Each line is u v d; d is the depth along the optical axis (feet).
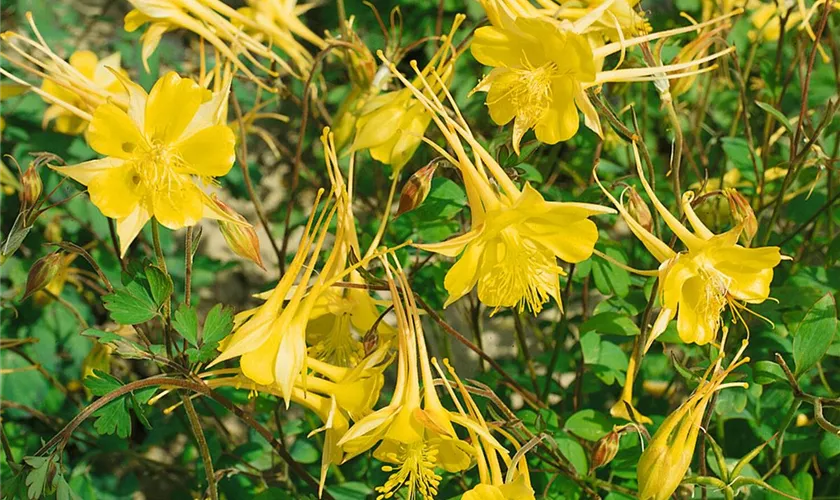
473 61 2.65
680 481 1.61
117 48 2.61
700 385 1.57
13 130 2.41
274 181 3.04
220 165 1.58
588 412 1.86
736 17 2.41
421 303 1.83
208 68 2.62
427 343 2.13
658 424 1.97
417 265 2.01
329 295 1.70
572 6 1.72
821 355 1.69
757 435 2.09
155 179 1.56
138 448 2.43
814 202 2.17
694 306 1.62
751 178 2.19
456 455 1.61
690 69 1.95
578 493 1.84
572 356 2.21
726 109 2.48
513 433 1.82
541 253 1.62
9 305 2.23
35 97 2.46
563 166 2.32
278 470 2.14
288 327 1.56
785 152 2.37
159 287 1.62
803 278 2.00
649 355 2.22
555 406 2.17
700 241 1.59
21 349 2.36
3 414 2.33
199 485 2.10
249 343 1.55
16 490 1.56
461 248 1.57
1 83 2.24
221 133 1.57
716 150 2.51
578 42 1.60
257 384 1.64
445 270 2.02
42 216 2.41
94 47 2.68
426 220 1.88
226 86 1.60
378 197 2.37
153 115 1.57
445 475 1.89
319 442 2.22
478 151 1.60
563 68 1.65
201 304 2.91
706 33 1.94
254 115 2.25
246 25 2.06
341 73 2.87
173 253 2.67
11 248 1.66
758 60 2.44
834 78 2.44
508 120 1.70
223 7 1.92
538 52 1.67
